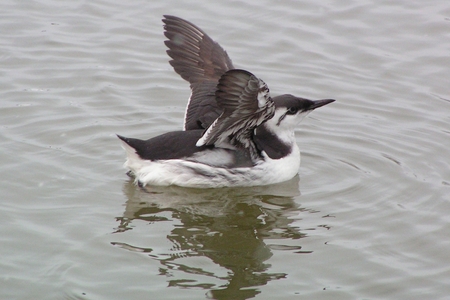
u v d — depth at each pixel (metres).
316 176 12.55
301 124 14.20
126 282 9.50
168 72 15.55
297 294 9.42
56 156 12.58
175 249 10.32
